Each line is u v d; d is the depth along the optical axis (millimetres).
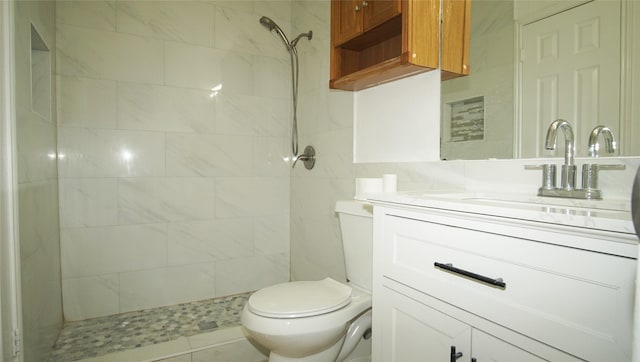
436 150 1398
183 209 2211
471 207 775
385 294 1053
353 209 1476
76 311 1941
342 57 1762
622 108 863
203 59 2258
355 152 1877
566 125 972
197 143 2248
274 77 2492
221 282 2330
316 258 2227
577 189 930
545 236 657
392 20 1417
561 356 631
